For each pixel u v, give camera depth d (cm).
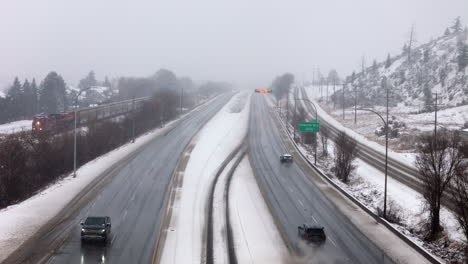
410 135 8888
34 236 3903
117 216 4566
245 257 3553
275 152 8906
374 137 9794
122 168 6975
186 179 6350
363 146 8881
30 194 5609
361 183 6306
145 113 11756
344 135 7381
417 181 6091
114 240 3844
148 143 9406
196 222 4459
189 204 5106
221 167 7306
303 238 4006
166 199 5291
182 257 3525
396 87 15888
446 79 13938
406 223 4541
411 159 7481
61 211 4712
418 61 16962
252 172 7031
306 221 4559
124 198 5275
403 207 5031
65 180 6138
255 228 4309
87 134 8419
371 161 7550
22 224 4234
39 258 3381
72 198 5234
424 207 4653
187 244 3828
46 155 6531
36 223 4281
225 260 3488
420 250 3647
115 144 9075
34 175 6162
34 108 16725
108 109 13225
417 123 10038
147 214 4672
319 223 4491
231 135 10675
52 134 8519
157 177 6425
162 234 4059
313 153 8819
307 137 9856
